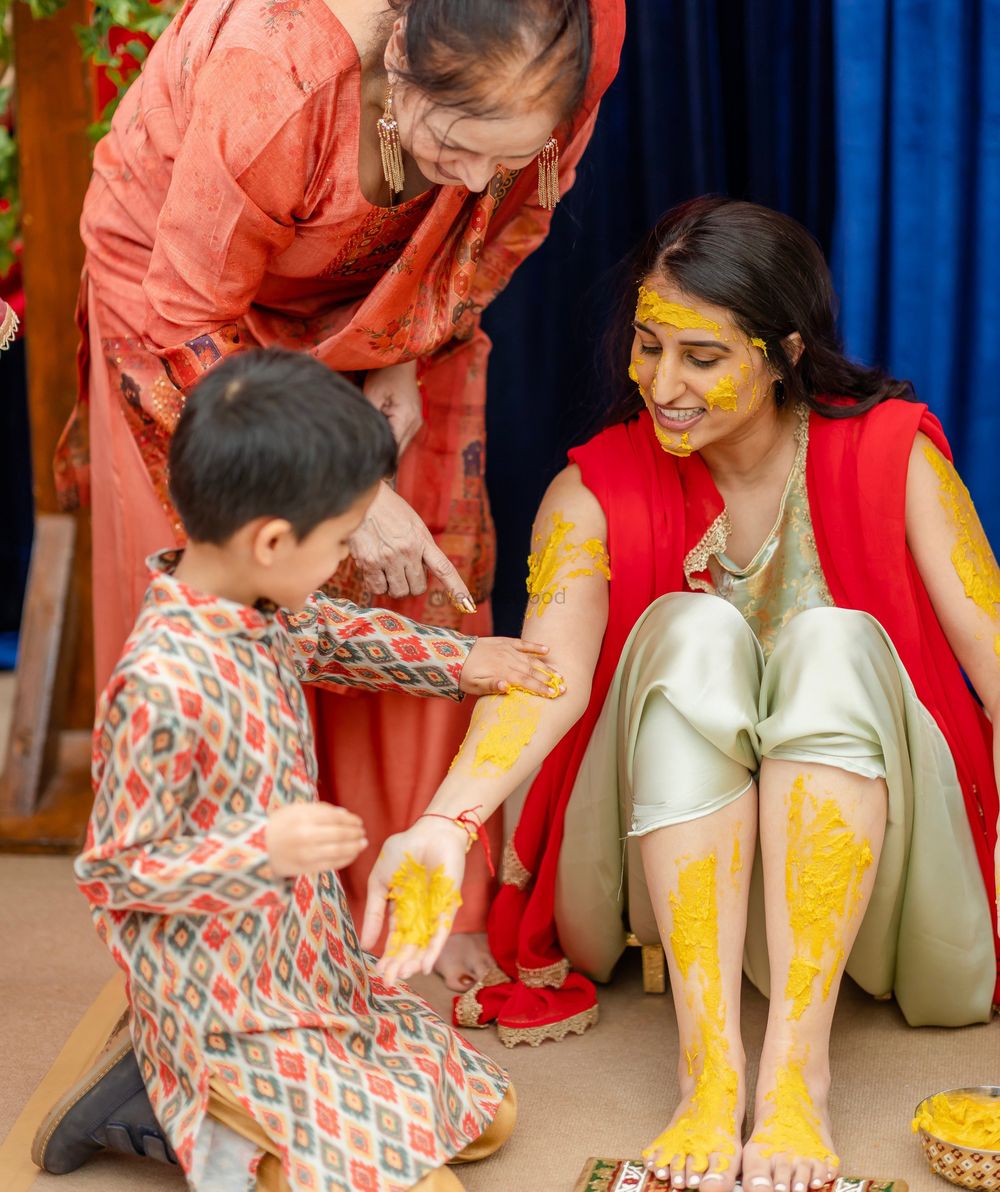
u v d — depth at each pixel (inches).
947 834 74.0
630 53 102.2
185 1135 60.7
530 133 65.5
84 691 115.2
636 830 70.8
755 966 77.2
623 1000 84.5
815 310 75.8
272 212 74.5
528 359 108.7
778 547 79.7
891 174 97.1
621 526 78.2
